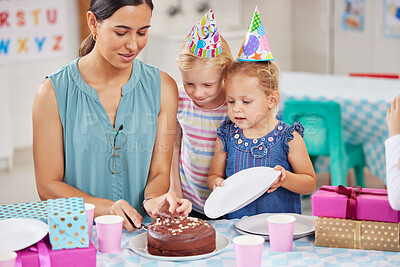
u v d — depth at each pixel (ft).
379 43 16.75
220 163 5.67
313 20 18.56
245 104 5.22
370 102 9.25
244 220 4.91
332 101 9.18
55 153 5.15
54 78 5.10
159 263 4.05
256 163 5.40
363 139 9.93
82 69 5.13
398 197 4.10
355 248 4.36
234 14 19.08
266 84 5.17
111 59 4.77
